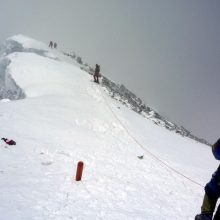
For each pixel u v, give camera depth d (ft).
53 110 56.29
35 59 106.93
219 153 8.72
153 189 29.40
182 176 37.55
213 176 9.27
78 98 70.64
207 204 9.22
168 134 72.38
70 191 23.38
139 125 67.05
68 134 44.21
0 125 40.83
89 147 40.42
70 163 31.17
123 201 24.07
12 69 91.81
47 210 19.40
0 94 85.92
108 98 87.92
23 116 48.47
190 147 63.72
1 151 30.09
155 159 43.32
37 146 34.63
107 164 34.50
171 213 24.14
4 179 23.35
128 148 46.32
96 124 55.52
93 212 20.62
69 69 109.70
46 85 82.38
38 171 26.66
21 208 18.97
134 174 33.27
